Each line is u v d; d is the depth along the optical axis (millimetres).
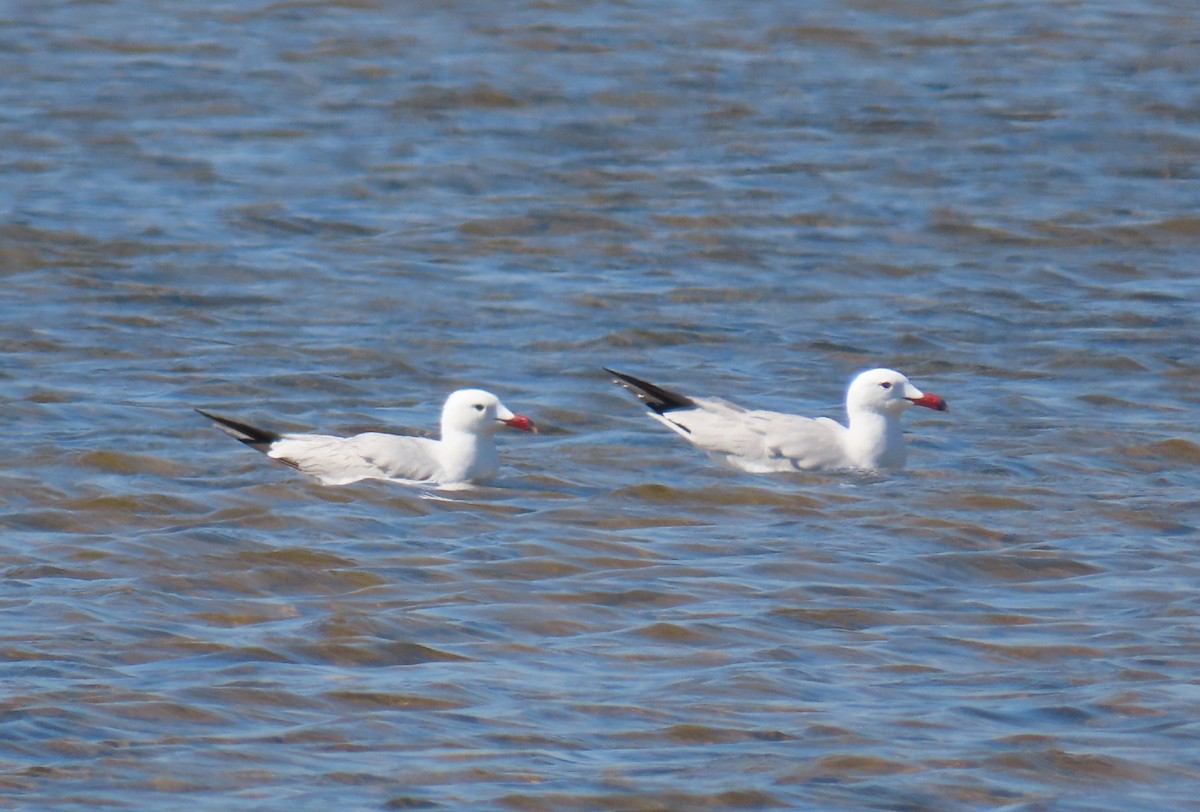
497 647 11586
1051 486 15969
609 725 10312
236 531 14086
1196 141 31234
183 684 10758
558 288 23781
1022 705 10648
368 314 22484
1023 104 33188
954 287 24156
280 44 36625
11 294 22766
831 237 26312
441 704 10570
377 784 9461
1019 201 28172
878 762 9812
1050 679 11102
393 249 25391
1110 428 18109
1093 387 19844
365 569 13164
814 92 33906
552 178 29062
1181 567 13492
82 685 10695
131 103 32719
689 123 32062
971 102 33312
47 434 17172
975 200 28125
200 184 28344
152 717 10258
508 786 9453
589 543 13953
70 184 28094
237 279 23891
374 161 29766
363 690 10734
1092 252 25875
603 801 9312
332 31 37562
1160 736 10203
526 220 26891
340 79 34406
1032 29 38094
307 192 28062
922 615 12352
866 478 16297
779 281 24375
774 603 12516
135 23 38031
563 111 32625
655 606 12453
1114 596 12789
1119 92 33844
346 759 9789
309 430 17828
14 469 15773
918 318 22750
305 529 14242
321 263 24688
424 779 9531
